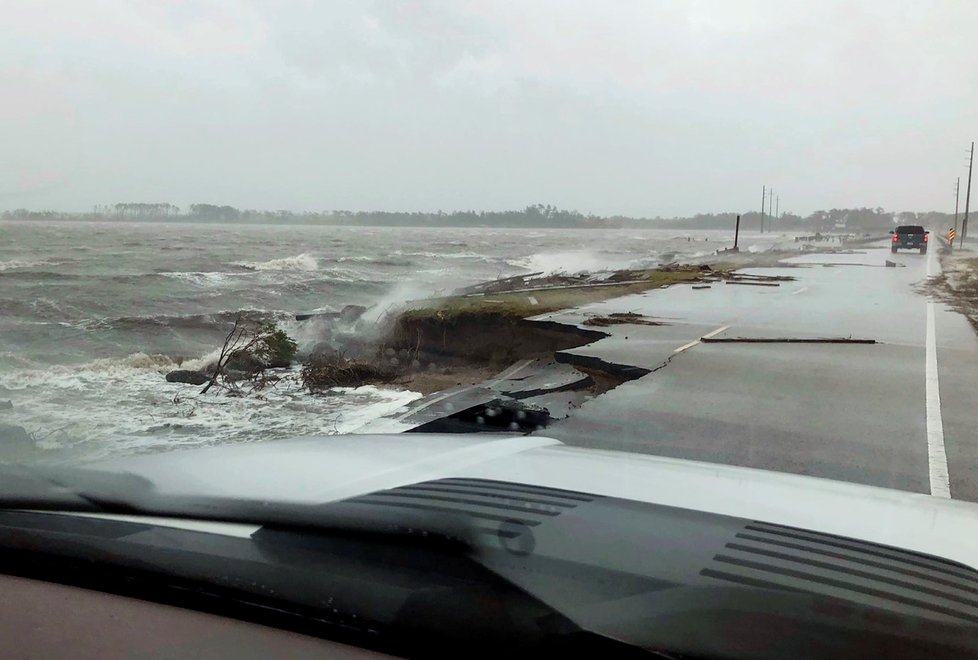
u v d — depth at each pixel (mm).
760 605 1902
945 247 57938
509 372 11445
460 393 9531
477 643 1734
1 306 20031
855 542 2469
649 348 11617
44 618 1870
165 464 3102
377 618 1798
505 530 2287
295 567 2010
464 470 3119
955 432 7105
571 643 1722
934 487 5590
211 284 28609
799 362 10602
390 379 11883
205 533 2254
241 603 1875
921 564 2307
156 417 8617
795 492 3066
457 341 14602
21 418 8336
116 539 2189
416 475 3002
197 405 9414
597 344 12016
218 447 3625
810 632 1795
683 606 1875
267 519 2346
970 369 10188
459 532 2229
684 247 70812
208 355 13031
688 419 7508
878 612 1914
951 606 1998
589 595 1898
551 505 2611
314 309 22031
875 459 6266
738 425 7293
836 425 7312
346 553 2098
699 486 3029
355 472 3023
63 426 8039
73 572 2023
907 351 11625
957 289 22875
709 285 23750
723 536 2408
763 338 12625
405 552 2105
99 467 2992
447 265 40625
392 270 37625
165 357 13281
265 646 1772
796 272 30844
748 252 50531
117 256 43062
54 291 24078
